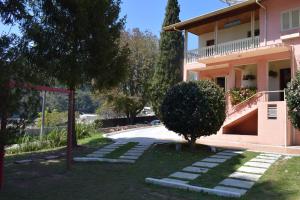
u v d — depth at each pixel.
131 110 32.84
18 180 8.05
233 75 19.23
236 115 17.44
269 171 9.26
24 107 6.32
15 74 5.98
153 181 7.96
